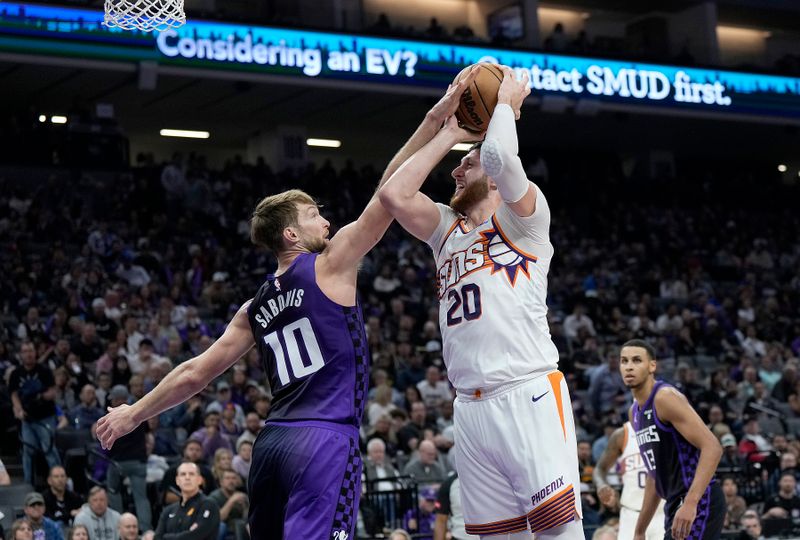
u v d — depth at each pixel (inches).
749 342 838.5
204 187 920.9
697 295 926.4
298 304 156.0
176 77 878.4
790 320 927.7
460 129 163.3
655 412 234.5
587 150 1275.8
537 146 1242.6
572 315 802.2
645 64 1047.6
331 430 152.0
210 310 719.1
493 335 162.6
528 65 989.2
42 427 481.7
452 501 401.7
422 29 1149.1
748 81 1106.1
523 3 1131.3
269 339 158.7
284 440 152.0
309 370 154.6
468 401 167.5
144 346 566.9
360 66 924.0
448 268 169.0
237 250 868.6
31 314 604.1
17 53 796.0
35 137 893.2
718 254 1088.8
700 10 1229.7
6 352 565.9
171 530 383.6
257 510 154.8
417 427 546.0
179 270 785.6
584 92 1011.9
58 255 730.2
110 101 978.1
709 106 1080.8
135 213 860.0
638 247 1043.9
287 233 161.5
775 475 549.3
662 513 291.1
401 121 1098.7
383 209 158.1
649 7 1253.7
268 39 888.3
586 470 491.5
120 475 453.4
